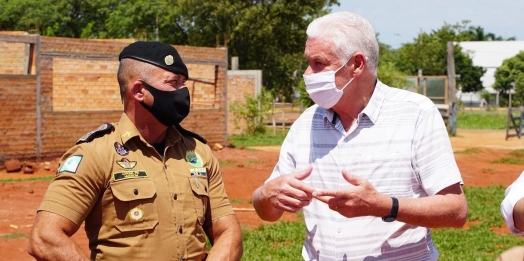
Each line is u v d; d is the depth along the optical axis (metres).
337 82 4.12
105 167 3.86
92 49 21.34
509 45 89.31
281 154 4.60
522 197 3.22
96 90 26.25
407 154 4.12
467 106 84.19
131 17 57.25
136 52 3.96
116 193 3.84
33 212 12.87
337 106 4.24
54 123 20.66
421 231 4.23
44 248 3.73
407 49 74.62
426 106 4.18
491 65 89.69
